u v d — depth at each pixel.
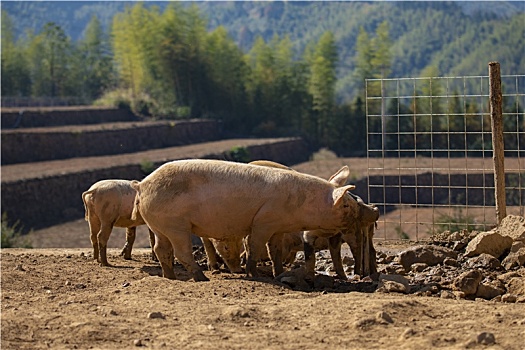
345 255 13.62
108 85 91.56
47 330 8.43
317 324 8.45
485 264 11.83
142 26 81.75
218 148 60.53
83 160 53.16
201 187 11.48
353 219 11.48
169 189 11.52
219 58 80.44
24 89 90.19
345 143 75.81
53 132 56.22
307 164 58.66
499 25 197.38
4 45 90.56
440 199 42.78
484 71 166.50
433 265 12.26
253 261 11.48
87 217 14.32
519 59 167.38
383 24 87.06
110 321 8.68
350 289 10.97
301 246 13.16
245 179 11.43
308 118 78.31
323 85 77.94
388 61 84.69
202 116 77.81
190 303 9.47
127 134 62.41
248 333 8.20
